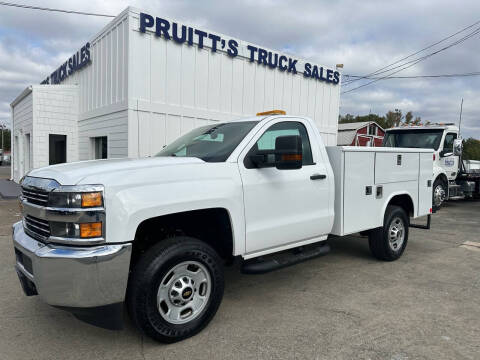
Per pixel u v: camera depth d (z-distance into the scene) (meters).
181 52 9.62
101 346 3.12
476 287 4.56
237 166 3.60
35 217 3.04
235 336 3.29
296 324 3.52
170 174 3.14
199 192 3.23
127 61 8.77
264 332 3.36
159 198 2.99
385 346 3.12
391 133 12.35
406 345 3.14
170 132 9.56
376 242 5.39
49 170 3.20
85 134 11.93
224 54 10.53
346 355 2.98
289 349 3.07
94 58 10.75
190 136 4.50
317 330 3.40
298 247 4.28
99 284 2.71
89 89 11.38
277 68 11.90
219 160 3.55
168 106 9.45
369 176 4.94
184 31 9.56
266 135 3.96
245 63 11.05
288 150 3.46
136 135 8.96
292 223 4.01
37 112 12.27
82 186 2.71
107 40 9.80
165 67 9.34
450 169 11.74
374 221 5.09
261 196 3.71
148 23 8.90
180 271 3.17
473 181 13.03
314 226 4.27
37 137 12.34
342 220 4.58
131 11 8.62
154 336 3.02
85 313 2.80
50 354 3.00
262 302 4.06
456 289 4.48
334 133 14.06
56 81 14.89
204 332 3.36
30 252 2.86
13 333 3.33
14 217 8.67
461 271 5.20
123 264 2.79
